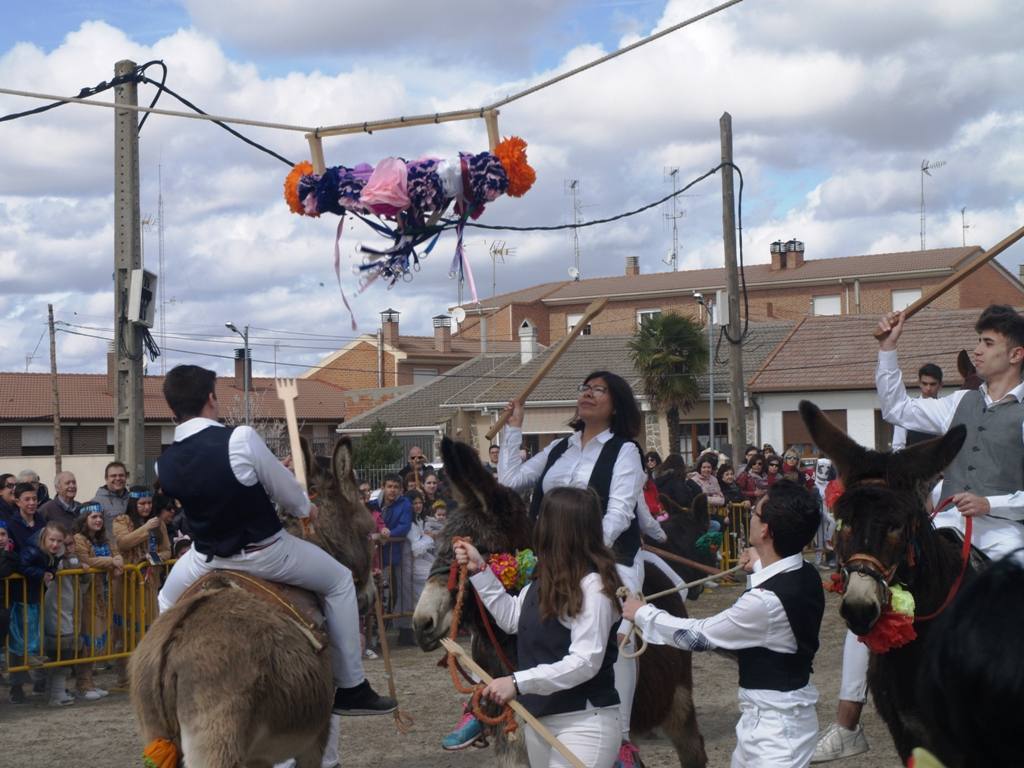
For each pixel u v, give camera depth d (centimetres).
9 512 1034
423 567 1238
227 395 5003
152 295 1323
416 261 595
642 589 543
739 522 1775
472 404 3981
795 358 3497
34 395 4603
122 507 1117
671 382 3341
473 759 766
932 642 169
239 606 438
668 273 6347
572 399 3806
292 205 593
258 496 467
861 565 431
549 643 414
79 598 981
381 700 522
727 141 2120
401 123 702
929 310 3603
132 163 1318
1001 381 527
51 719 902
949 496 527
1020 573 161
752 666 435
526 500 601
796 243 5866
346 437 559
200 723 403
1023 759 158
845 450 479
